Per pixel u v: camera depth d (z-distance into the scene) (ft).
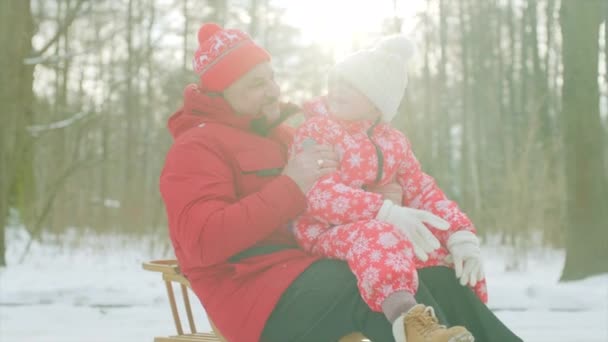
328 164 8.41
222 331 8.30
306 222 8.44
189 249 8.04
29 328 17.70
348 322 7.72
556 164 40.52
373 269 7.38
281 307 7.93
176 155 8.48
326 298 7.75
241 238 7.84
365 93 8.68
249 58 9.09
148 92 77.66
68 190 48.34
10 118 33.42
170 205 8.23
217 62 9.09
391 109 8.84
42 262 34.81
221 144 8.65
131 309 20.84
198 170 8.32
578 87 28.66
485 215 44.14
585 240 27.35
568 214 28.02
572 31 28.91
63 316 19.45
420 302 7.56
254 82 9.11
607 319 19.03
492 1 77.56
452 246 8.21
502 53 78.13
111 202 51.16
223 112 9.00
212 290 8.32
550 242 37.55
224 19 81.41
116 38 74.74
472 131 83.10
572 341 15.79
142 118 80.33
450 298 8.25
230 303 8.14
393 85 8.80
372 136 8.81
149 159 76.54
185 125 9.15
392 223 7.84
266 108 9.25
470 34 78.28
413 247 7.79
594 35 28.81
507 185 36.27
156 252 39.14
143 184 49.16
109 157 57.21
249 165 8.70
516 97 75.97
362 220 7.89
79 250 39.73
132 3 73.10
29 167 46.09
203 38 9.45
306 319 7.81
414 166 9.09
